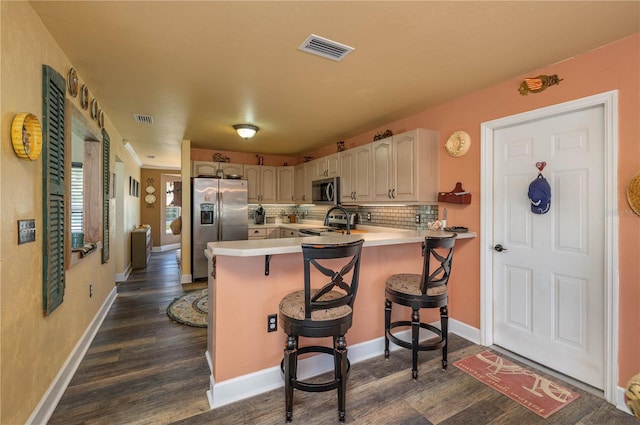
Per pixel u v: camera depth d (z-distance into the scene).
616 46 1.92
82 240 2.70
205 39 1.90
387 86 2.64
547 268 2.34
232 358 1.99
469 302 2.84
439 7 1.59
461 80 2.52
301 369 2.22
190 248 5.01
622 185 1.89
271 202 5.80
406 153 3.12
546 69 2.27
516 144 2.53
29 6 1.57
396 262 2.73
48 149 1.77
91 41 1.93
